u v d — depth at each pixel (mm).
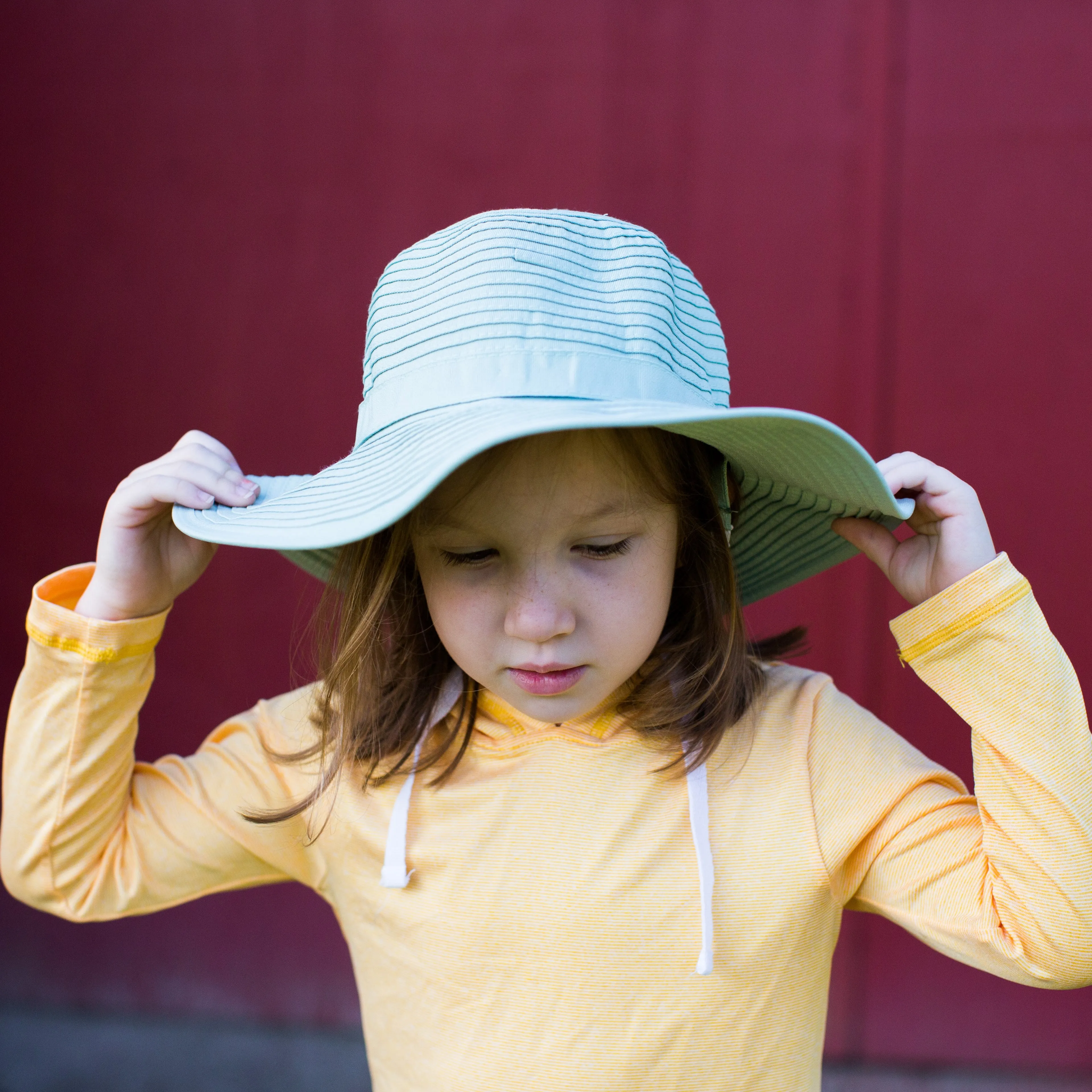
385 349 1008
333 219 2373
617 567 955
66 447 2473
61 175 2439
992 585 951
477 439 756
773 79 2238
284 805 1155
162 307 2430
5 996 2625
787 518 1145
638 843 1029
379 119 2352
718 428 887
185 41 2396
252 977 2555
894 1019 2385
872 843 1028
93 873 1141
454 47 2322
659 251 997
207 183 2404
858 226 2232
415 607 1147
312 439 2398
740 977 1003
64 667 1095
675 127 2264
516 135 2309
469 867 1047
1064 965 907
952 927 975
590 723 1086
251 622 2449
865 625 2295
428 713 1112
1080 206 2182
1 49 2434
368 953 1106
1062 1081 2332
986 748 954
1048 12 2166
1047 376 2211
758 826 1027
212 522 979
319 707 1164
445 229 1051
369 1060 1135
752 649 1227
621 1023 998
